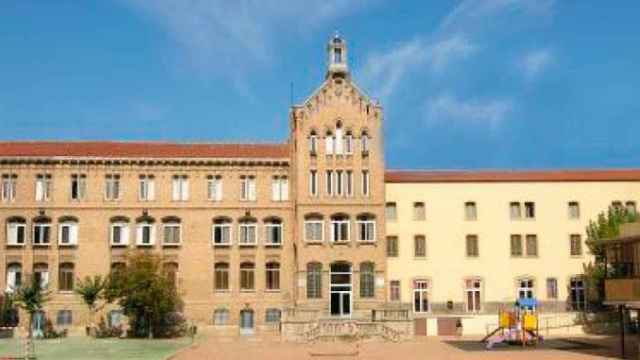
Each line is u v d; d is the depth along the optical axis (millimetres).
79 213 89250
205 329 88438
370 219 90000
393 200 92000
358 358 59406
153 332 85688
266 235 90938
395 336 77812
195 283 89375
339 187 90250
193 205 90438
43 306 87312
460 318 85562
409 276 90938
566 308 91000
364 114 91500
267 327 89125
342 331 77812
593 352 61844
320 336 77500
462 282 91125
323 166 90250
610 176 93250
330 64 92250
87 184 89812
